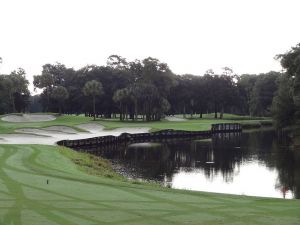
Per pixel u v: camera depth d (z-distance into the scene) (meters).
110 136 75.88
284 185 35.84
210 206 17.84
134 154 60.22
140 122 120.31
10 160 33.94
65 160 39.22
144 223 14.85
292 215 16.48
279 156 55.06
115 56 147.88
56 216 15.40
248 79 176.12
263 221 15.50
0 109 127.81
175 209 17.11
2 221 14.56
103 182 24.62
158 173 42.72
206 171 43.94
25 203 17.34
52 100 145.12
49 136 70.50
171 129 94.06
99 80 142.50
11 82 126.62
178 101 163.75
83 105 141.88
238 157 55.00
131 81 146.00
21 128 78.12
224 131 106.19
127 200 18.66
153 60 137.62
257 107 149.38
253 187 35.22
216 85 159.62
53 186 21.80
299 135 77.88
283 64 68.44
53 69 155.38
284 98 82.38
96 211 16.36
